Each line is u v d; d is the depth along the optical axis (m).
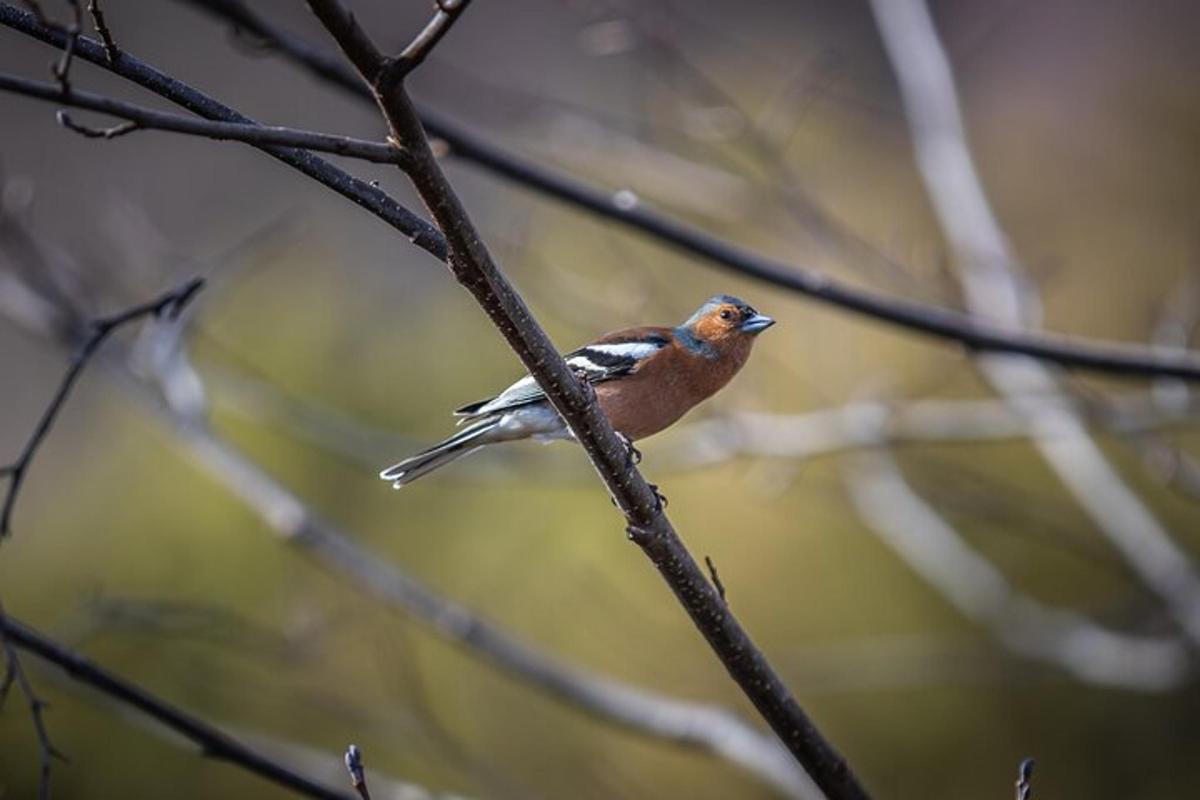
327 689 12.27
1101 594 13.09
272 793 13.17
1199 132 15.78
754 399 12.50
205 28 19.19
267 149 5.45
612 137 11.70
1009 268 10.77
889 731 13.20
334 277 15.50
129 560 13.84
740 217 11.74
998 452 13.43
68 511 14.45
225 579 13.48
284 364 14.78
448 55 19.23
